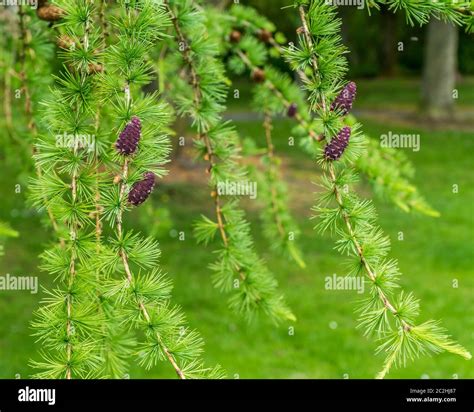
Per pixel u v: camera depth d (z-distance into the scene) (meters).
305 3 1.45
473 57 21.00
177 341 1.39
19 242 7.11
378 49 21.67
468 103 17.22
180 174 9.67
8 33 3.00
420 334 1.35
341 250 1.43
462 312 5.75
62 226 2.08
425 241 7.62
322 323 5.59
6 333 5.16
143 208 3.41
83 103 1.46
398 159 2.92
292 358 5.00
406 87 20.11
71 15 1.49
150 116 1.43
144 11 1.44
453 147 12.61
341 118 1.43
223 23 2.92
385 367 1.36
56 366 1.39
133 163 1.39
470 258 7.08
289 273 6.74
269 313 2.06
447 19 1.53
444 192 9.75
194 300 6.06
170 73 2.77
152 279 1.41
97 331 1.44
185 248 7.49
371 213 1.45
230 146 2.15
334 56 1.41
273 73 2.85
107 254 1.41
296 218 8.28
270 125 3.13
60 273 1.46
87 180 1.45
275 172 3.16
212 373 1.39
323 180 1.46
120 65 1.44
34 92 2.47
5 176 9.34
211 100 1.97
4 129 3.02
